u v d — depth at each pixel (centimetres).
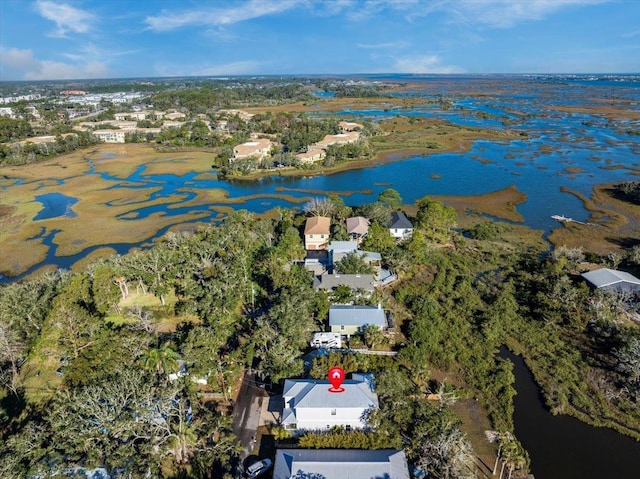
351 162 17250
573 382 5247
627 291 6862
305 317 5744
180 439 4088
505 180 14200
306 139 19938
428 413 4362
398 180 14638
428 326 6088
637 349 5228
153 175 16362
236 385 5197
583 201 12106
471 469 4134
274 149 18900
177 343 5581
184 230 10744
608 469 4188
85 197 13612
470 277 7800
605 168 15238
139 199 13325
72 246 9906
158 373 4691
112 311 6575
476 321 6488
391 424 4291
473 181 14225
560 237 9750
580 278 7350
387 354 5703
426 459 3909
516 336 6134
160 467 3988
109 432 3897
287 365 5019
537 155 17475
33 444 3709
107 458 3734
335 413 4384
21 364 5466
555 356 5681
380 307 6191
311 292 6362
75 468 3647
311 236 8656
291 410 4512
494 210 11612
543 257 8669
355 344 5819
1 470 3350
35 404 4812
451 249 8988
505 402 4934
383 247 8106
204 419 4497
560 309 6450
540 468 4181
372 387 4628
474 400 5044
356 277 6988
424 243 8431
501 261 8456
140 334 5462
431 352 5766
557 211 11469
